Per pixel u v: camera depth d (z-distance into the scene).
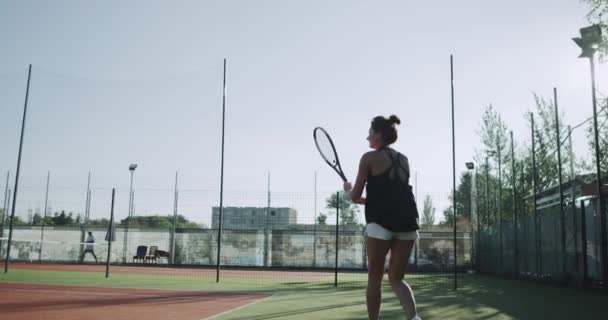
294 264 23.08
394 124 3.59
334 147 4.57
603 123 11.09
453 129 10.82
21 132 14.46
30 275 14.30
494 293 9.73
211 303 7.41
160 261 23.95
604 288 9.82
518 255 15.36
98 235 24.50
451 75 10.77
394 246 3.48
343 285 12.11
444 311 6.50
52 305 6.94
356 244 22.78
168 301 7.66
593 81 9.87
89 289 9.76
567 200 13.34
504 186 19.08
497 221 19.06
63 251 24.34
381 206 3.38
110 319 5.49
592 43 9.77
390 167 3.43
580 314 6.30
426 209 23.94
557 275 12.30
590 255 11.15
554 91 11.93
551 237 12.75
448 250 22.50
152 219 25.16
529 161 17.16
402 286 3.48
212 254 23.66
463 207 27.92
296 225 23.25
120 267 21.59
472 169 21.00
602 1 12.44
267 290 10.28
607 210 10.39
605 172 11.80
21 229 24.45
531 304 7.52
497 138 20.08
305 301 7.79
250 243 23.53
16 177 14.59
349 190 4.23
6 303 7.12
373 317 3.50
